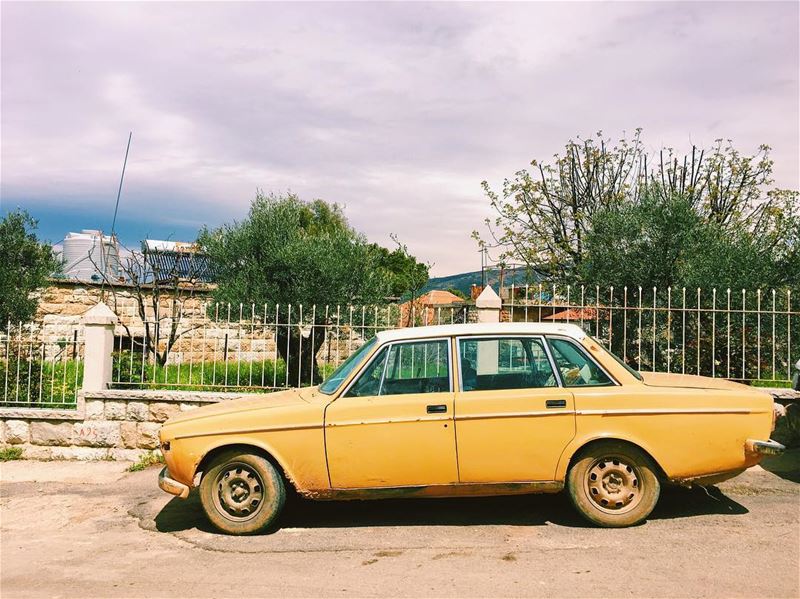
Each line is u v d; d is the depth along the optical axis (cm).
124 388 966
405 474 514
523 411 505
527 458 506
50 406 954
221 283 1362
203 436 532
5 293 1155
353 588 414
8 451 847
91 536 554
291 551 492
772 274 1038
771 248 1098
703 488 620
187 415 569
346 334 1280
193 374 1142
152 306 1645
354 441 517
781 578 406
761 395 509
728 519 526
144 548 516
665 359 1094
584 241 1356
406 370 536
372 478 516
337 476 519
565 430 504
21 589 434
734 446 498
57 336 1598
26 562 491
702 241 1155
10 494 696
